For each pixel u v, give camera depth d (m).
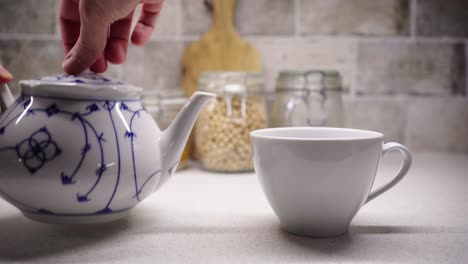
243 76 0.83
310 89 0.85
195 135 0.88
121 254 0.48
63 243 0.52
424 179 0.77
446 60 0.94
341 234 0.54
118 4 0.51
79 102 0.51
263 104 0.87
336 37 0.94
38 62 0.91
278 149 0.50
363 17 0.93
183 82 0.94
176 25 0.93
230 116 0.81
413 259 0.47
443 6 0.93
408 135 0.96
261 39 0.94
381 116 0.96
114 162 0.51
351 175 0.49
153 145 0.55
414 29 0.94
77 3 0.58
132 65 0.92
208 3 0.93
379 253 0.49
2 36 0.89
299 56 0.94
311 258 0.47
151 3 0.60
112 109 0.53
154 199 0.67
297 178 0.50
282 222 0.55
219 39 0.92
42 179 0.49
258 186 0.74
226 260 0.46
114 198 0.52
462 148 0.96
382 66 0.94
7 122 0.52
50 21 0.90
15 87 0.90
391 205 0.64
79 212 0.52
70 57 0.55
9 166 0.49
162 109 0.81
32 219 0.55
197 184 0.75
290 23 0.93
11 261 0.46
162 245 0.51
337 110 0.86
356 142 0.48
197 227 0.57
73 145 0.49
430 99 0.95
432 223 0.58
